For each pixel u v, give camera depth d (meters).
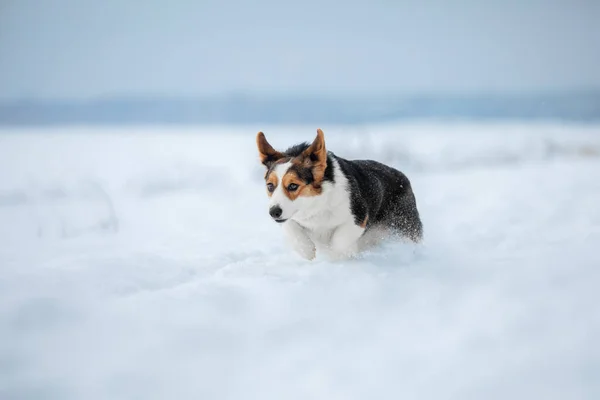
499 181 15.90
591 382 3.49
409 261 6.91
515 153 23.38
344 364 3.98
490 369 3.75
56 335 4.61
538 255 6.70
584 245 7.08
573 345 3.97
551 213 10.01
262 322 4.79
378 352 4.14
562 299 4.90
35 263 7.48
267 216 12.07
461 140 30.17
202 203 14.70
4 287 6.01
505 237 8.22
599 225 8.59
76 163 23.98
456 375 3.71
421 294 5.35
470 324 4.51
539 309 4.68
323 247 7.43
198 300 5.36
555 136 30.39
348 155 19.64
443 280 5.80
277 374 3.88
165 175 19.94
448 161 21.89
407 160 20.97
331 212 6.90
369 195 7.30
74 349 4.34
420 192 14.54
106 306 5.30
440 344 4.20
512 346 4.05
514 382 3.56
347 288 5.66
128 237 9.77
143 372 3.95
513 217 9.94
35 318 4.92
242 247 8.35
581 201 11.20
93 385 3.78
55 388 3.74
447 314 4.77
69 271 6.68
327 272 6.37
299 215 6.92
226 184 18.53
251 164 22.58
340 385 3.69
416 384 3.65
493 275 5.86
